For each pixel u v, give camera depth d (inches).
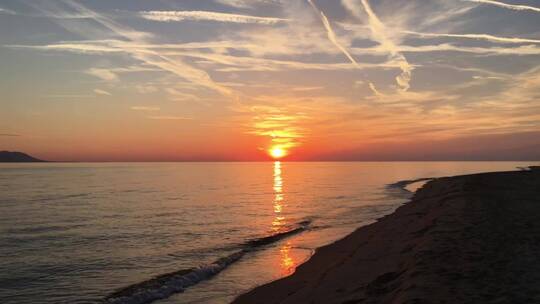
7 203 1817.2
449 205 932.0
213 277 548.4
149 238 913.5
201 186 2984.7
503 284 336.8
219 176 5019.7
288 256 668.7
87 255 756.0
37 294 526.6
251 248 748.0
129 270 634.8
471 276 362.6
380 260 531.5
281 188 2667.3
